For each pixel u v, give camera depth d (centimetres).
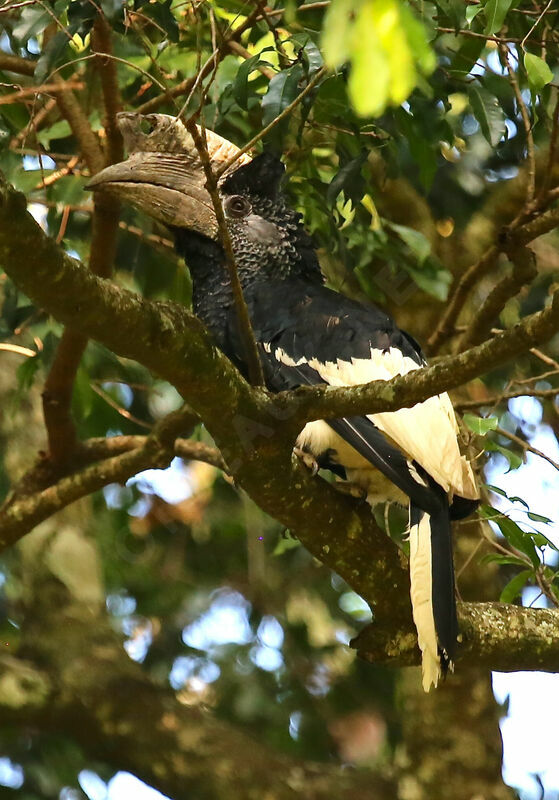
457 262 1360
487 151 1299
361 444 840
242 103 802
